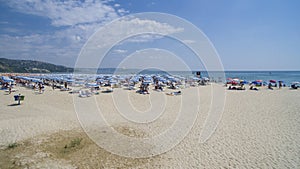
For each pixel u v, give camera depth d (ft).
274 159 20.59
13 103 48.91
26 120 33.47
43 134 27.30
